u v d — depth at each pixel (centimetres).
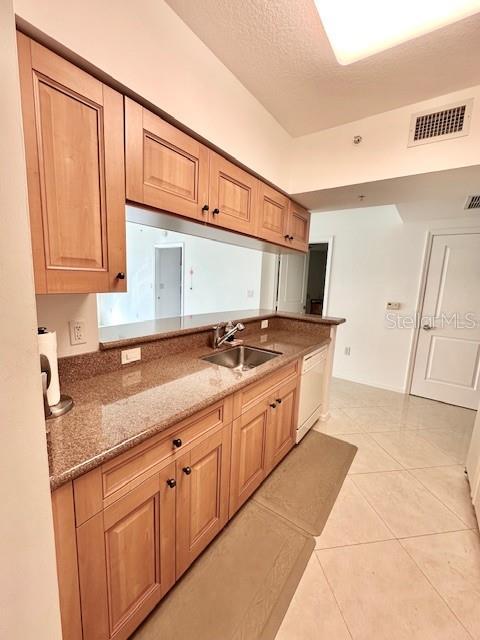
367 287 374
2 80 43
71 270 91
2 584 50
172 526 109
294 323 280
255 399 155
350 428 263
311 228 411
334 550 141
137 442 86
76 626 80
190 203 132
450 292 322
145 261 620
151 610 107
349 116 179
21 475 50
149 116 109
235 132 152
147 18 103
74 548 77
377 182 182
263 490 180
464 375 319
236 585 123
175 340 177
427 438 249
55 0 78
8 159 45
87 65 88
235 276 464
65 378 123
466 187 188
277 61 137
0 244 45
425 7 103
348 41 122
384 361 369
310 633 107
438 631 109
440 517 164
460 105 151
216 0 107
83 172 91
